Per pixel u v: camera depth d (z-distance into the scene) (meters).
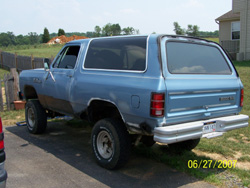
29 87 6.53
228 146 5.29
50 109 5.86
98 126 4.30
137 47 3.94
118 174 4.10
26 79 6.42
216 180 3.88
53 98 5.49
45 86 5.68
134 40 4.04
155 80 3.51
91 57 4.70
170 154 4.92
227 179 3.97
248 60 17.59
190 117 3.79
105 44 4.53
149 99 3.48
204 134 3.86
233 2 18.44
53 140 5.83
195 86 3.78
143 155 4.89
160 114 3.44
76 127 6.93
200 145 5.26
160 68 3.55
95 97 4.32
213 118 4.11
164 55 3.66
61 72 5.22
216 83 4.11
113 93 4.00
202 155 4.88
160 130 3.39
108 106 4.46
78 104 4.79
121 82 3.91
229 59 4.67
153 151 5.01
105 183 3.80
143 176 4.04
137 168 4.33
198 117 3.89
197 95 3.85
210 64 4.34
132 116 3.77
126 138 4.04
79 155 4.91
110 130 4.08
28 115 6.41
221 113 4.23
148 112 3.50
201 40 4.36
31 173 4.11
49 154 4.95
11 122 7.40
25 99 6.65
